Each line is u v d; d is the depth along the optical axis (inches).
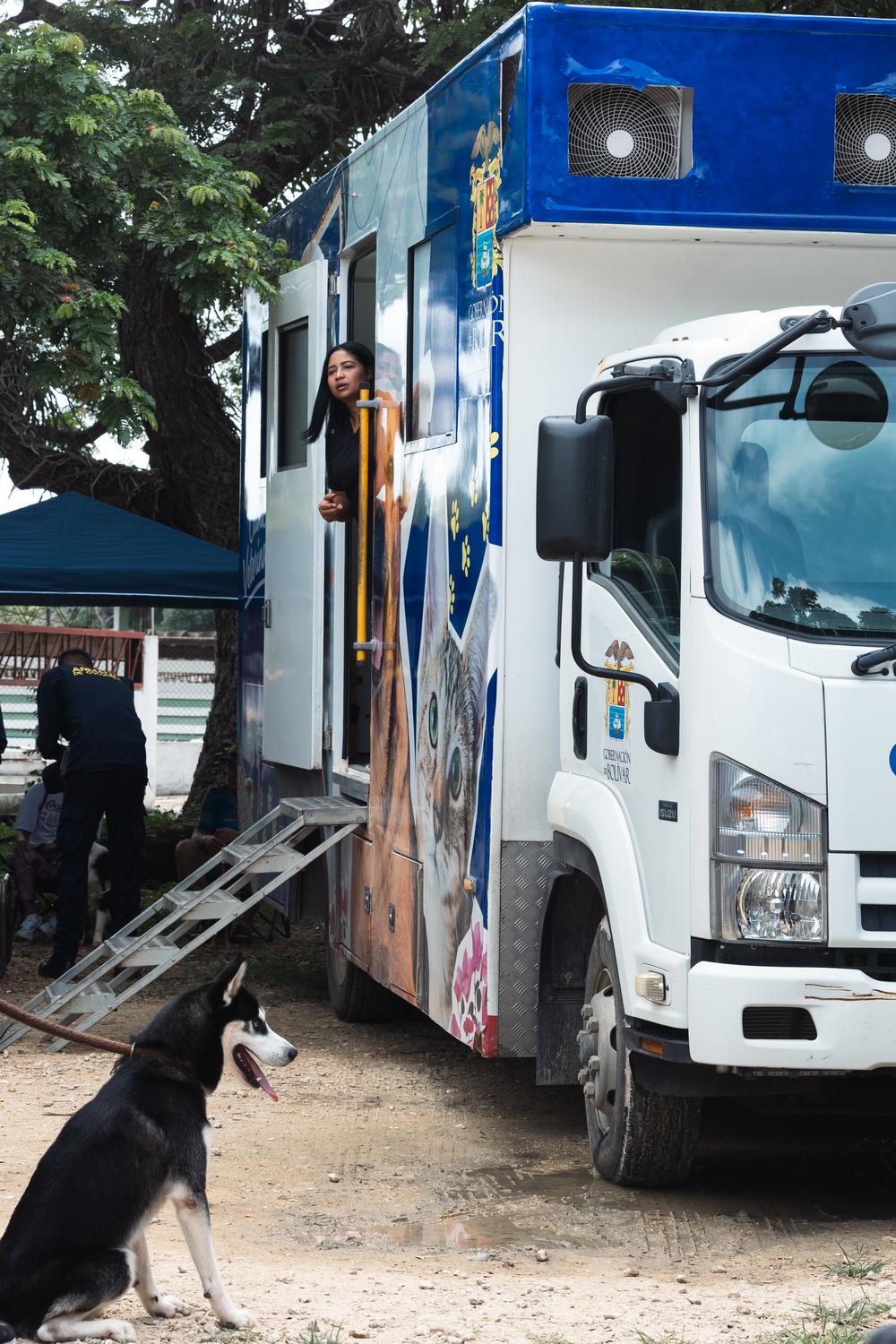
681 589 220.2
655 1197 243.3
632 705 232.5
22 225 427.5
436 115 294.4
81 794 411.8
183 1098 181.3
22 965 458.6
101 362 459.8
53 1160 173.3
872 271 265.7
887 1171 260.7
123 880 420.8
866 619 212.5
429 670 293.9
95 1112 176.9
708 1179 254.7
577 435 212.2
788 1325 178.1
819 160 250.8
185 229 455.5
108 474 659.4
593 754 245.6
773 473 219.1
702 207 247.9
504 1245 219.1
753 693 209.5
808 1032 209.3
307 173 652.1
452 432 282.7
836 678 209.0
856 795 207.2
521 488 260.4
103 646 999.0
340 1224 231.3
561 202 244.4
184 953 351.6
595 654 245.3
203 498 632.4
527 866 262.1
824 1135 286.2
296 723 383.2
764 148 249.8
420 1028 386.6
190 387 625.3
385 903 323.6
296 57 629.3
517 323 258.4
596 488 212.4
